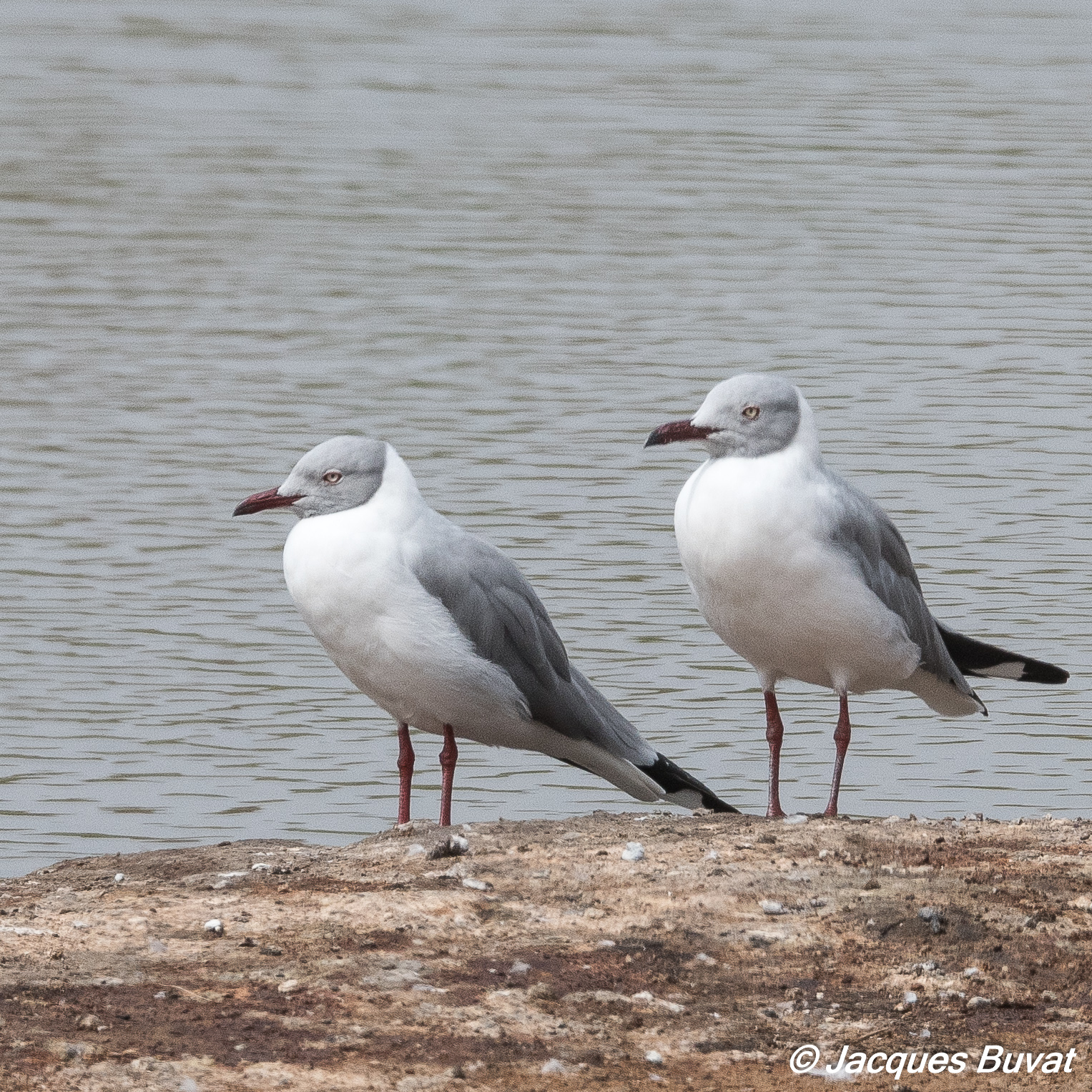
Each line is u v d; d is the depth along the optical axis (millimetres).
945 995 8484
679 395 23156
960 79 41844
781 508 10727
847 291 27719
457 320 26391
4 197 32531
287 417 22328
